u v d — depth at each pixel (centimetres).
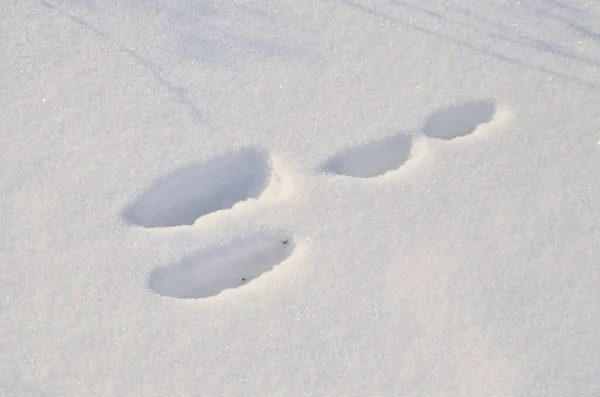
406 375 209
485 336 211
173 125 222
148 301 211
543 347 211
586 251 217
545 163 222
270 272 214
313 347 210
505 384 208
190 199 220
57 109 222
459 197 220
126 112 223
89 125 222
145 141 221
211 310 211
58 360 208
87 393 206
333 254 215
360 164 223
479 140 224
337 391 208
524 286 214
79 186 218
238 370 208
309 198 219
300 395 207
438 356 210
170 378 207
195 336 210
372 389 208
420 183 221
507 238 217
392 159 224
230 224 216
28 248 214
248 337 210
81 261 213
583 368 209
